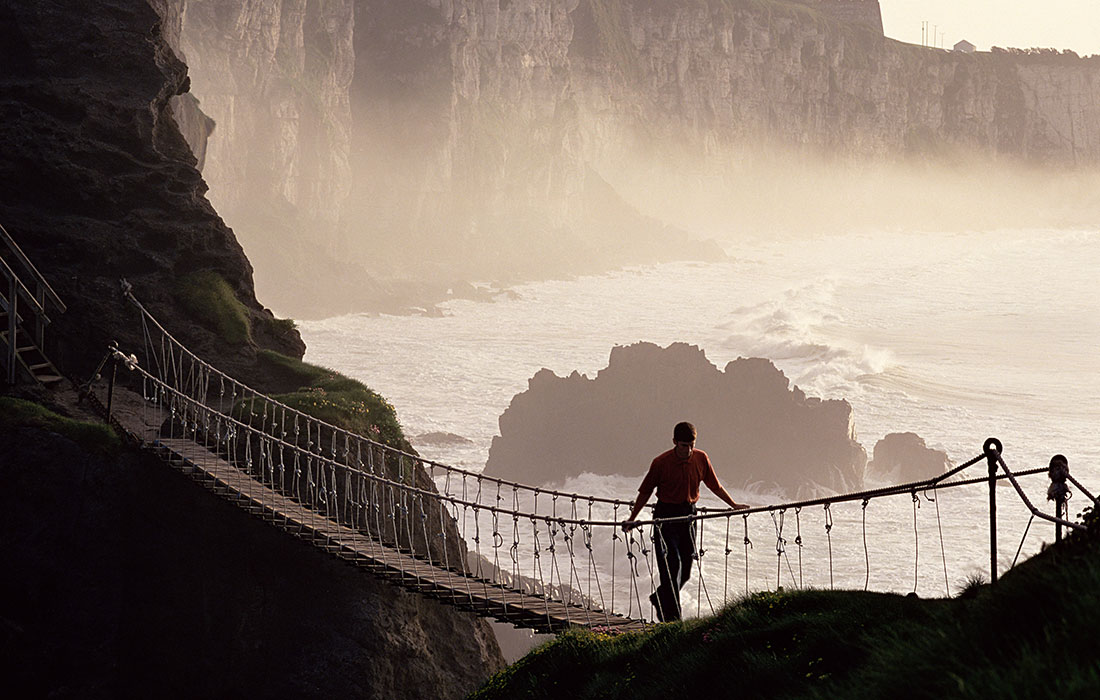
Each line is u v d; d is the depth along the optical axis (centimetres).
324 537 2519
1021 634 566
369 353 13925
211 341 3512
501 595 2138
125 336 3369
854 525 6306
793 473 7512
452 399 11250
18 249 3047
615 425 8175
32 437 2725
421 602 2998
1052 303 19100
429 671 2900
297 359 3744
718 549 5744
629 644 1176
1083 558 594
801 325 15925
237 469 2755
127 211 3625
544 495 7488
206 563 2791
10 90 3609
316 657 2761
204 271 3700
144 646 2733
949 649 596
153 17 3953
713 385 7981
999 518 6419
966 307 18800
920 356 13888
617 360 8319
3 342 3008
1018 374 12631
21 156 3488
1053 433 9412
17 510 2681
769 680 838
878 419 10081
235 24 16262
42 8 3784
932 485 1016
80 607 2672
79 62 3778
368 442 2855
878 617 867
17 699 2605
